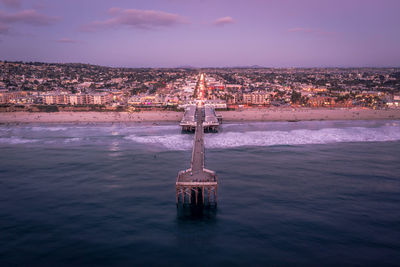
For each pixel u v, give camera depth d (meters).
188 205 93.75
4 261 66.12
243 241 73.81
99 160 140.38
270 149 158.25
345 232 77.56
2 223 82.62
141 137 190.75
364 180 113.88
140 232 78.06
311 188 106.31
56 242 73.38
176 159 141.88
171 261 66.44
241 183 111.00
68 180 115.12
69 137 191.38
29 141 180.00
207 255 68.44
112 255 68.44
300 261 66.06
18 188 107.56
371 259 66.75
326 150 156.12
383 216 86.00
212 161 137.38
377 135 192.50
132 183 111.88
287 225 81.12
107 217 86.00
